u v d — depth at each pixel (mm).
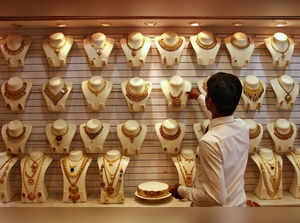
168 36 2752
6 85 2803
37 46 2830
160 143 2912
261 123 2949
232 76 1735
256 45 2893
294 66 2918
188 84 2834
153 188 2705
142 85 2770
